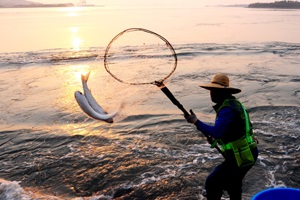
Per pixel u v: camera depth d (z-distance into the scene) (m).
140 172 5.68
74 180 5.50
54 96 10.38
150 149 6.57
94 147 6.72
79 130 7.62
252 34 30.20
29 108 9.25
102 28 39.31
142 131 7.48
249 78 12.66
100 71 13.35
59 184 5.40
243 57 17.34
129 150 6.53
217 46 21.00
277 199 3.44
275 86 11.45
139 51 18.36
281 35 29.48
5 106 9.46
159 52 18.20
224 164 3.69
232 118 3.48
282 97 10.09
